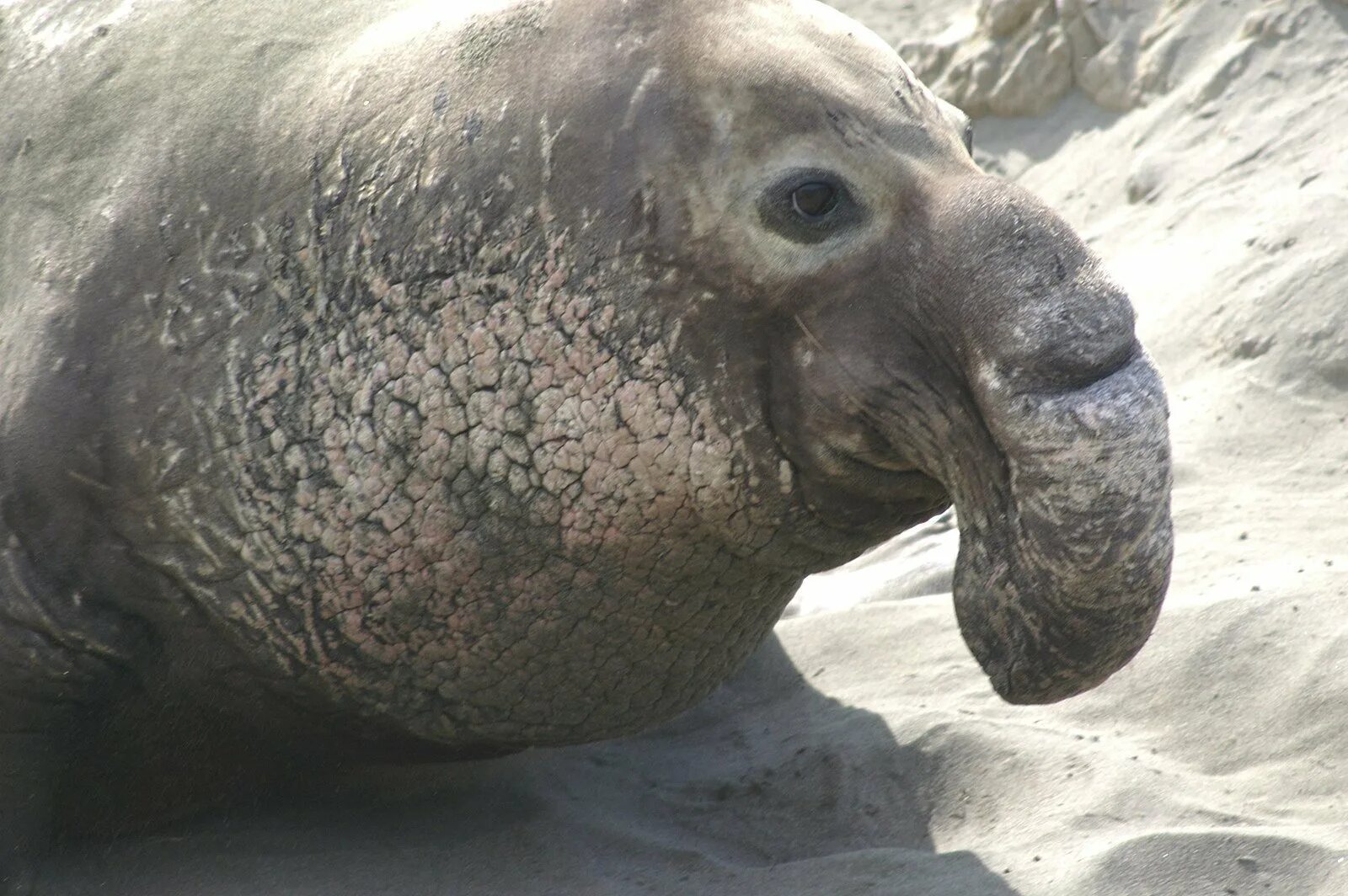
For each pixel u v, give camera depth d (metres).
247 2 17.58
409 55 15.88
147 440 16.17
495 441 15.17
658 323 14.58
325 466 15.71
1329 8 36.28
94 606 16.55
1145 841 16.05
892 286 13.98
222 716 17.25
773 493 14.85
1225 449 26.53
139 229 16.55
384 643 16.19
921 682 21.33
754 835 18.48
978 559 14.01
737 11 14.77
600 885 16.89
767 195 14.20
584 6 15.13
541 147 14.84
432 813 18.42
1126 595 13.29
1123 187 35.53
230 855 17.42
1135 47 38.03
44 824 17.30
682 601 15.76
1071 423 13.02
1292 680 18.91
